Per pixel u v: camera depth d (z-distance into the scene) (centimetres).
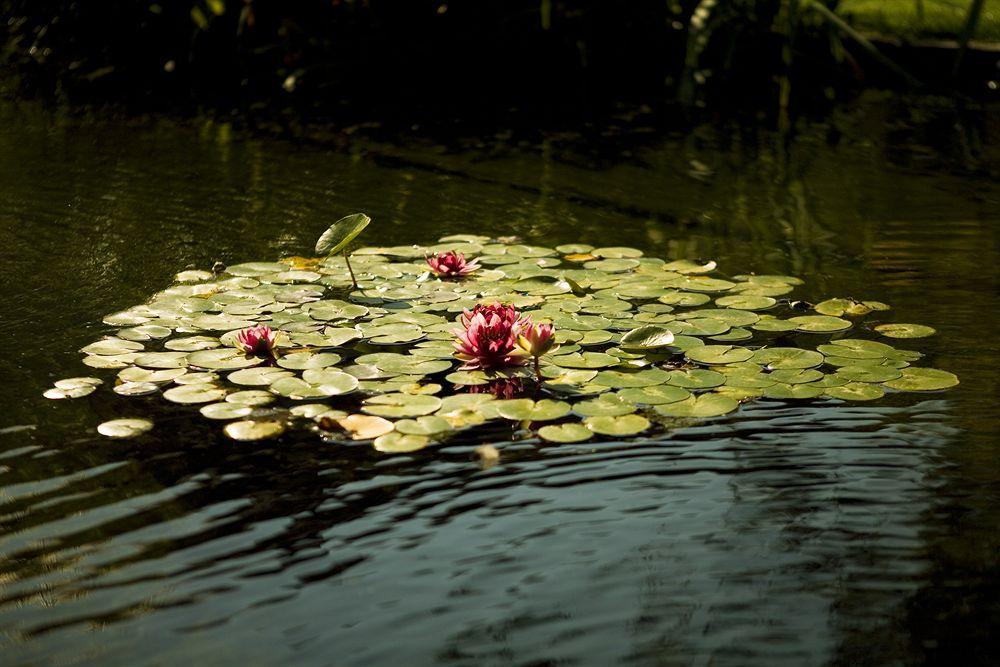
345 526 184
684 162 475
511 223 385
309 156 483
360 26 680
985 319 283
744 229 376
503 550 177
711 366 250
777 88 632
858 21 674
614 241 362
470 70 682
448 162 476
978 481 198
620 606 161
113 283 312
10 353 259
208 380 243
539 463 207
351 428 220
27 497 193
